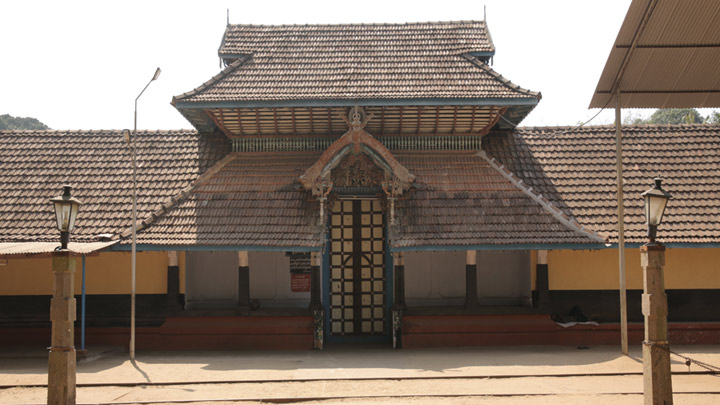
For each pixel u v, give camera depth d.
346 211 14.80
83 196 14.43
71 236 13.27
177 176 14.92
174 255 14.04
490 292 14.69
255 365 11.80
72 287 8.67
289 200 13.96
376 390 9.84
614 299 14.38
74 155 15.63
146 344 13.80
